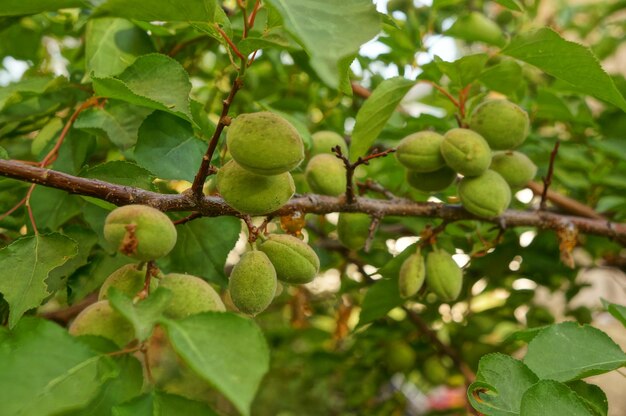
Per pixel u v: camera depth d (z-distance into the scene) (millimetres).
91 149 293
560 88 363
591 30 516
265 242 221
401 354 447
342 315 425
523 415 174
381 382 490
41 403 141
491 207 275
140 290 185
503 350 434
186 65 358
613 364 206
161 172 252
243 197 199
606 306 245
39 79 288
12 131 309
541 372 204
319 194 287
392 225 417
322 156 292
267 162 187
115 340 168
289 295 494
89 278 270
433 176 291
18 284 210
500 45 398
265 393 669
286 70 417
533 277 421
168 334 146
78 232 264
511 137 283
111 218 177
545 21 540
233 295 213
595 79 254
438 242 319
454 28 393
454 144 270
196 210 211
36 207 278
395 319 459
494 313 440
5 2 249
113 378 157
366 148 284
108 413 155
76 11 346
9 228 293
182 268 272
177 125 260
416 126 367
